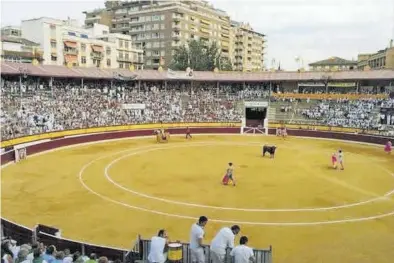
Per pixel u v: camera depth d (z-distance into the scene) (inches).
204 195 1021.8
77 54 3801.7
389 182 1194.0
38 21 3523.6
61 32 3686.0
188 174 1273.4
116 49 4293.8
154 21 4940.9
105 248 539.5
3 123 1763.0
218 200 977.5
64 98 2301.9
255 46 6742.1
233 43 6063.0
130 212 880.9
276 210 900.6
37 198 982.4
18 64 2215.8
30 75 2185.0
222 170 1338.6
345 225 808.3
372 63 4252.0
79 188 1087.6
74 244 552.1
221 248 456.4
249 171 1326.3
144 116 2442.2
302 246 697.0
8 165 1406.3
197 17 5123.0
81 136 1987.0
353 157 1649.9
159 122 2409.0
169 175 1258.6
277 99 2687.0
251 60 6633.9
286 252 669.3
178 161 1508.4
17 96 2094.0
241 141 2130.9
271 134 2447.1
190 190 1071.6
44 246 528.4
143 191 1059.3
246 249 431.2
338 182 1181.1
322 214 877.2
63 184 1131.3
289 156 1643.7
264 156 1631.4
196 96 2763.3
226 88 2913.4
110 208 908.0
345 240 727.1
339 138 2219.5
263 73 2829.7
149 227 788.0
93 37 4136.3
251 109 2866.6
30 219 823.7
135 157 1595.7
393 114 2245.3
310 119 2493.8
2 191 1042.7
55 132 1924.2
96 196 1007.6
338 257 652.1
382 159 1614.2
